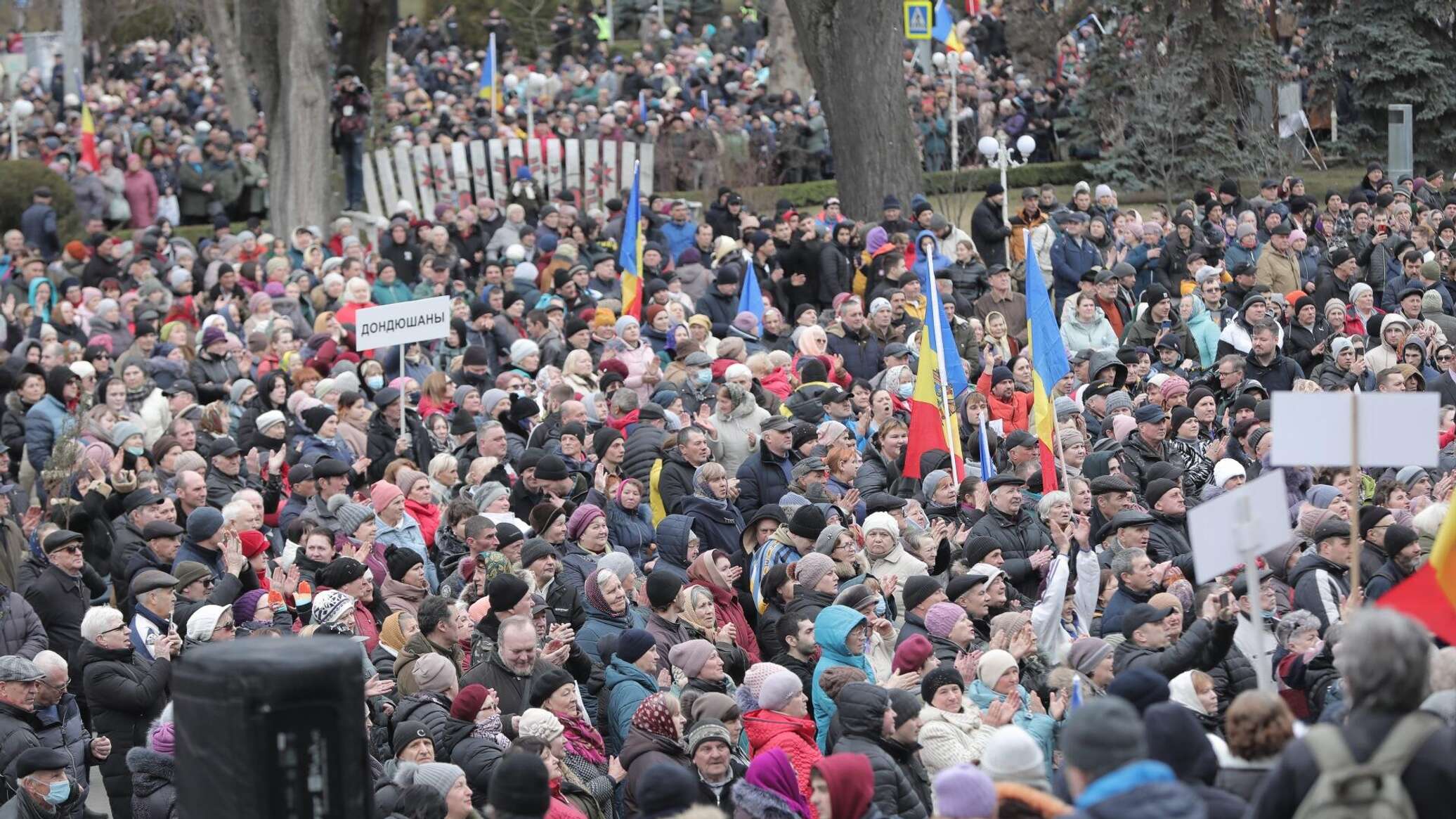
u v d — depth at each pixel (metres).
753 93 90.44
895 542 28.84
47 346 41.31
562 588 27.59
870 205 66.50
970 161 83.06
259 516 29.28
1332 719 18.64
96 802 28.59
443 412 38.66
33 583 28.89
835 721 22.62
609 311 44.22
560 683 23.06
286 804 14.09
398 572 27.56
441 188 70.50
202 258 56.06
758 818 19.08
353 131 72.75
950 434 34.56
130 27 124.44
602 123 72.69
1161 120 80.00
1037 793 15.53
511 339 45.91
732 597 28.22
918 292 48.03
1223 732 20.89
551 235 55.03
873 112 66.06
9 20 129.12
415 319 39.53
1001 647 23.84
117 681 24.70
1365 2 85.62
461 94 101.94
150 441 38.31
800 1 66.31
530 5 121.19
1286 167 80.75
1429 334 47.69
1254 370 45.34
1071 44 90.81
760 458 33.72
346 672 14.38
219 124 93.06
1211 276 48.97
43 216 65.75
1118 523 27.94
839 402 37.19
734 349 41.53
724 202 59.72
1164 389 39.25
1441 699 17.42
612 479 33.41
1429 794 12.70
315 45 67.94
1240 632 23.95
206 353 41.94
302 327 48.03
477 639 25.19
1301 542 28.47
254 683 14.05
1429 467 35.41
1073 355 47.75
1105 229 56.66
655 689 24.44
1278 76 81.00
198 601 26.78
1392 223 61.56
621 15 131.00
